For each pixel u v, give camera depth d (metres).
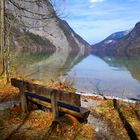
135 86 28.70
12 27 16.89
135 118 10.72
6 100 12.31
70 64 57.88
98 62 71.44
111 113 11.00
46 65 48.94
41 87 8.94
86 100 13.66
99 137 8.47
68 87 18.12
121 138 8.50
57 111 8.73
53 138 7.86
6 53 16.11
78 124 8.64
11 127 8.67
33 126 8.80
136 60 81.56
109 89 25.89
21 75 21.45
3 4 15.16
